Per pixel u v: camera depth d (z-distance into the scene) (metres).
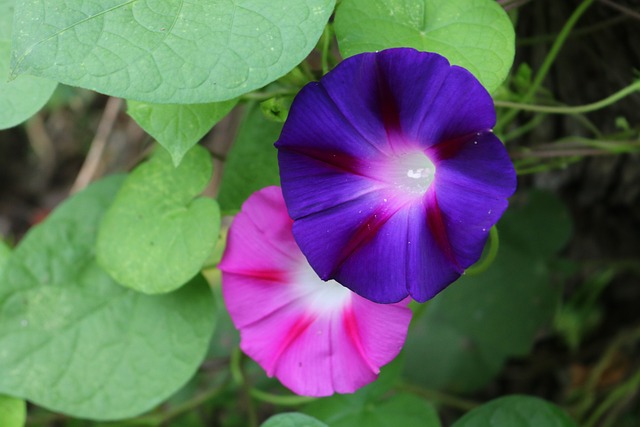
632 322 0.59
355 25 0.39
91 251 0.46
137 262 0.44
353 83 0.37
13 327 0.45
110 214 0.45
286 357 0.41
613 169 0.53
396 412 0.45
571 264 0.56
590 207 0.57
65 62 0.37
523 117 0.51
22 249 0.46
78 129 0.82
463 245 0.36
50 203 0.82
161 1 0.38
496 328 0.55
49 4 0.37
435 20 0.40
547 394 0.59
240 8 0.38
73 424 0.55
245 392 0.51
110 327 0.45
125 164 0.68
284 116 0.41
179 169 0.44
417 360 0.55
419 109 0.37
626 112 0.50
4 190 0.83
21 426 0.45
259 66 0.37
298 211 0.38
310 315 0.41
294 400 0.49
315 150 0.38
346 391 0.40
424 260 0.37
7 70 0.41
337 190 0.38
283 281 0.42
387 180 0.39
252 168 0.45
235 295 0.42
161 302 0.45
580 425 0.56
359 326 0.40
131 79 0.37
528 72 0.46
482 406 0.44
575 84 0.50
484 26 0.39
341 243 0.38
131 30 0.37
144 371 0.45
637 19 0.46
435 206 0.37
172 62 0.37
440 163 0.37
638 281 0.58
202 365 0.54
